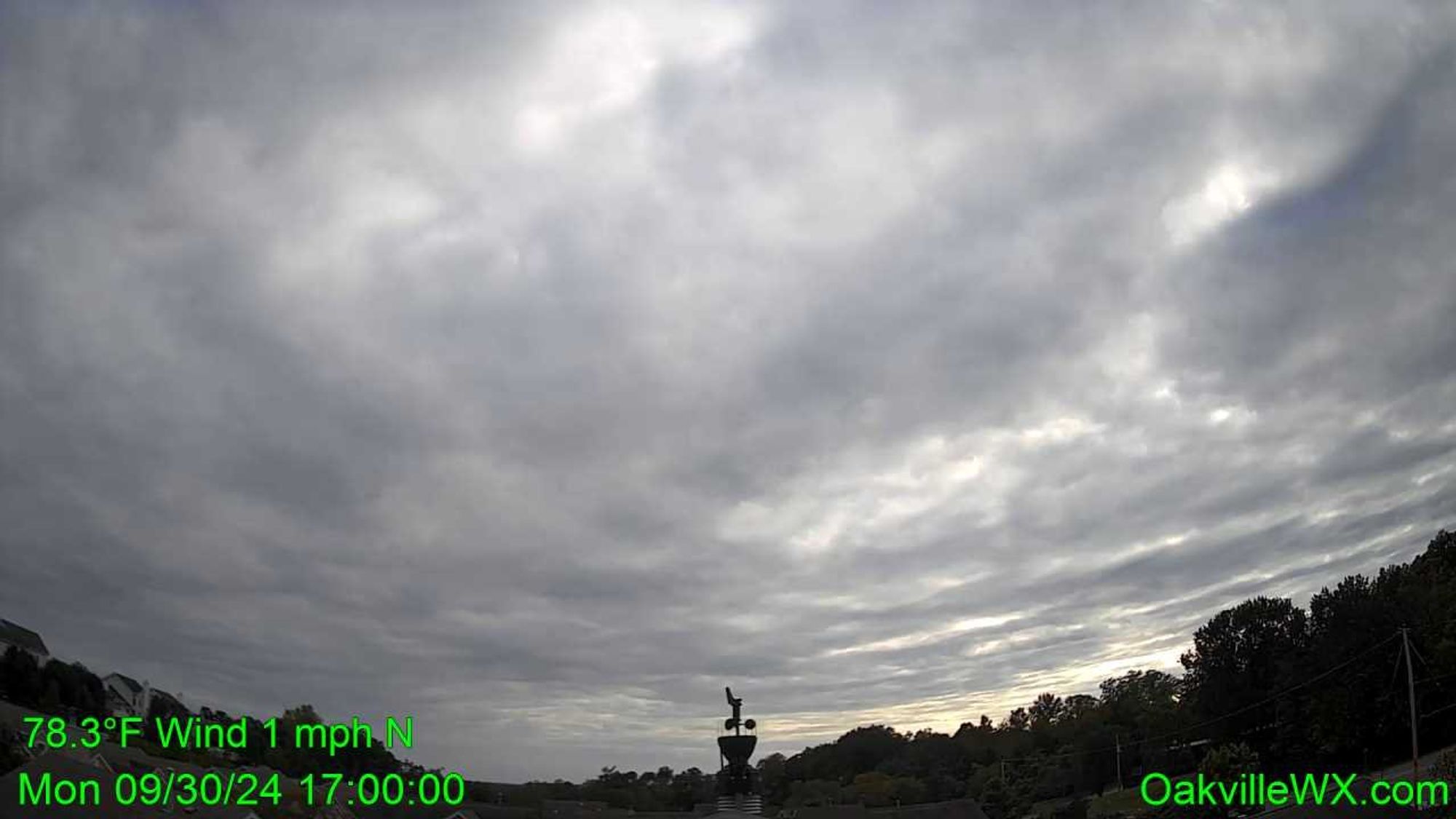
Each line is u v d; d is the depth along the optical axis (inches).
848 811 2832.2
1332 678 3811.5
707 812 1019.9
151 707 3742.6
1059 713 5890.8
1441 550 4407.0
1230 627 4458.7
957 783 4680.1
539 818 1732.3
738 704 1047.0
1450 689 3521.2
